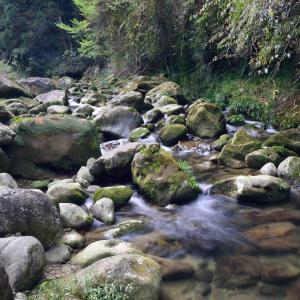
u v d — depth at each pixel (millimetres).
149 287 3279
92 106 11398
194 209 5305
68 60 24766
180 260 4086
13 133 6551
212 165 6875
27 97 12703
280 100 8797
